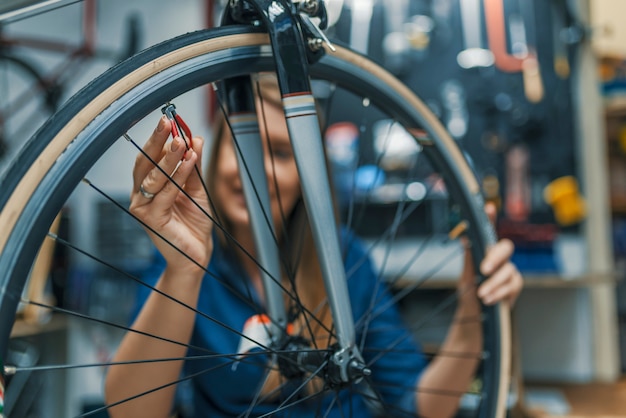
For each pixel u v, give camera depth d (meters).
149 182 0.53
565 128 1.93
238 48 0.56
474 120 1.96
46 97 1.88
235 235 0.88
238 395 0.83
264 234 0.66
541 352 1.93
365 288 0.95
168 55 0.52
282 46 0.56
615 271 1.89
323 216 0.56
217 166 0.89
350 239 0.96
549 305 1.94
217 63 0.55
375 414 1.07
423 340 1.84
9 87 1.97
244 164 0.63
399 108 0.71
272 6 0.57
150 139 0.53
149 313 0.62
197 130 1.95
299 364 0.61
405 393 0.93
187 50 0.53
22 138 1.91
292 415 0.69
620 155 1.96
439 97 1.97
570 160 1.93
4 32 1.88
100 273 1.89
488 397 0.77
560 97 1.94
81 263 1.93
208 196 0.59
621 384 1.82
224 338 0.85
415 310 1.88
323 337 0.66
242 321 0.86
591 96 1.90
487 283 0.78
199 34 0.54
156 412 0.66
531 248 1.81
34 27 2.06
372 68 0.67
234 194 0.87
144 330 0.63
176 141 0.51
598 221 1.88
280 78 0.56
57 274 1.79
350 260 0.95
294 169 0.80
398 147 1.87
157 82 0.51
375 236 1.93
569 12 1.92
